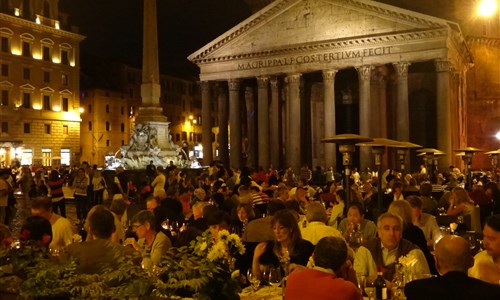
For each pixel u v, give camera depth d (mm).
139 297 5340
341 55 50875
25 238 8117
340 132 66438
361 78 49969
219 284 5770
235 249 7355
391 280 7215
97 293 5395
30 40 68625
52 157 71312
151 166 30328
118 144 86688
